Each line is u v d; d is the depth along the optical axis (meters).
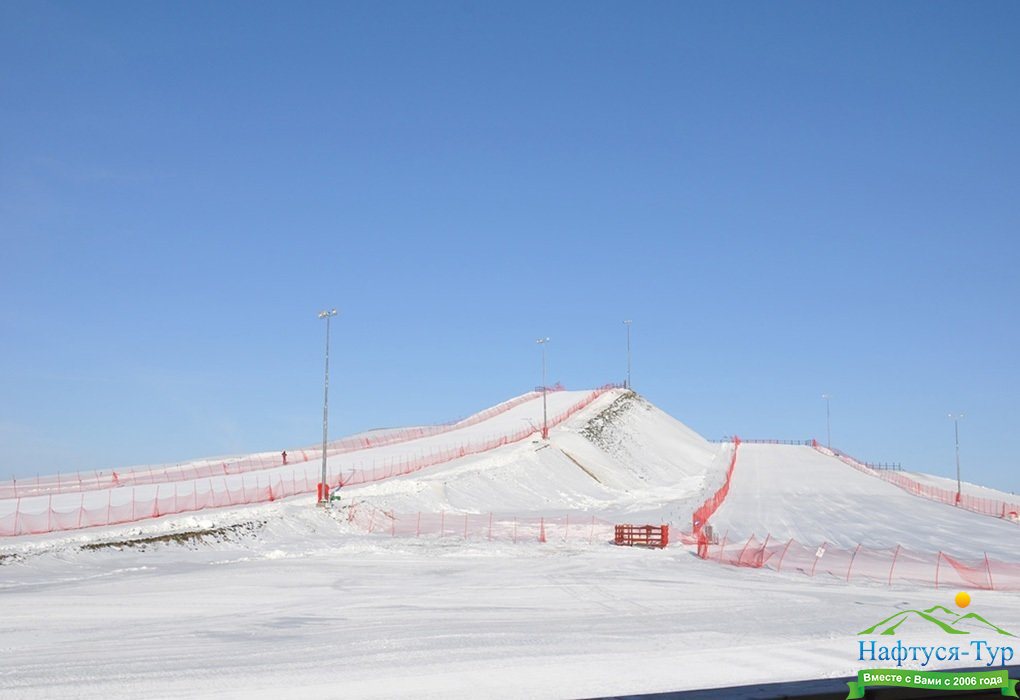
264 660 16.34
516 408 127.31
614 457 97.12
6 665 15.89
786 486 84.12
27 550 32.56
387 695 13.52
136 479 68.06
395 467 73.62
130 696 13.53
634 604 24.33
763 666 15.75
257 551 39.00
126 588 26.98
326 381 52.81
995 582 31.28
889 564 36.38
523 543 44.03
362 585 28.39
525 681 14.48
